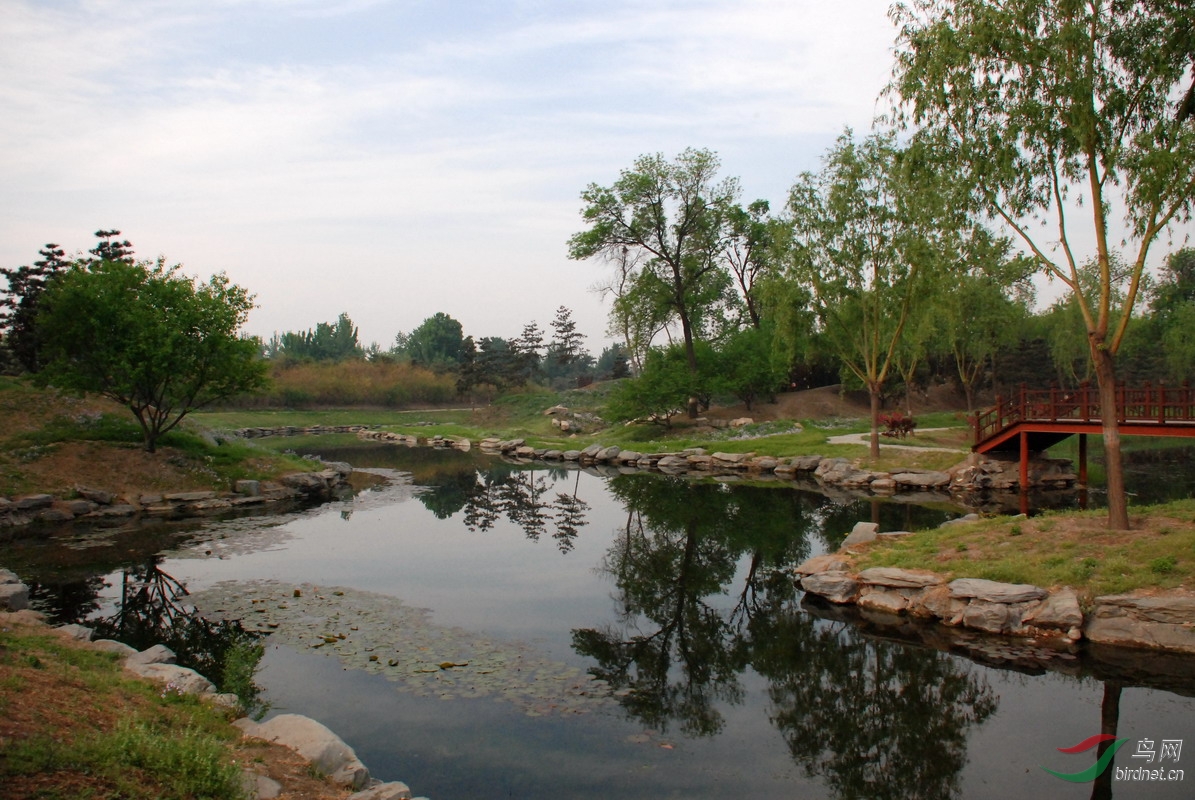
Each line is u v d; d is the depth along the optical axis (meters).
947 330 48.25
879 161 30.77
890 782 9.07
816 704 11.46
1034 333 63.12
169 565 19.59
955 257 29.59
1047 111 15.26
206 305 30.36
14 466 27.31
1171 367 54.69
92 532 23.88
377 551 21.88
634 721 10.74
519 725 10.48
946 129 16.61
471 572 19.44
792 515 27.19
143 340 28.36
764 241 58.34
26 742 6.21
